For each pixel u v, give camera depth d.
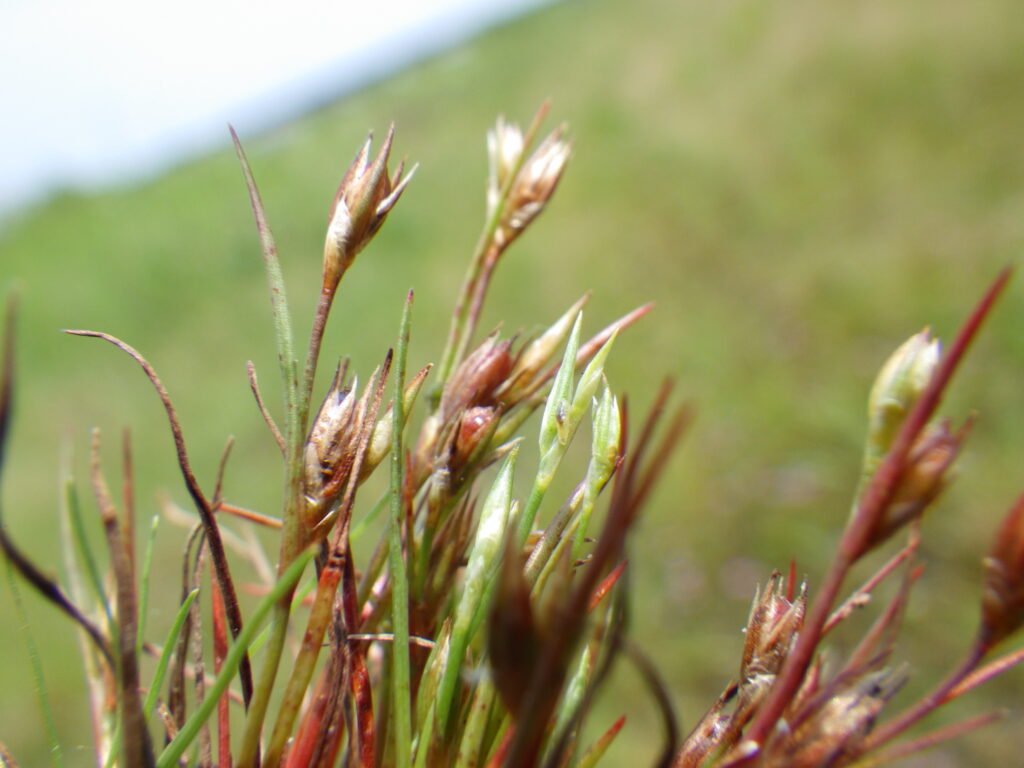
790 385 0.25
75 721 0.17
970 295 0.26
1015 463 0.19
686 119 0.46
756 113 0.46
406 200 0.44
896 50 0.45
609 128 0.49
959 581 0.17
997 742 0.14
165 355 0.34
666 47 0.59
